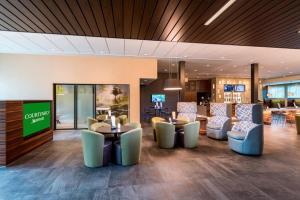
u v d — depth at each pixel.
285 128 9.60
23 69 9.03
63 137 7.52
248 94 17.45
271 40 4.08
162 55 8.55
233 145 5.43
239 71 13.37
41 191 3.18
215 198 2.94
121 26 3.40
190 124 5.80
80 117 9.56
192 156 5.04
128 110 9.80
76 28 3.49
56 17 3.06
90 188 3.27
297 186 3.34
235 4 2.65
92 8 2.79
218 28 3.46
